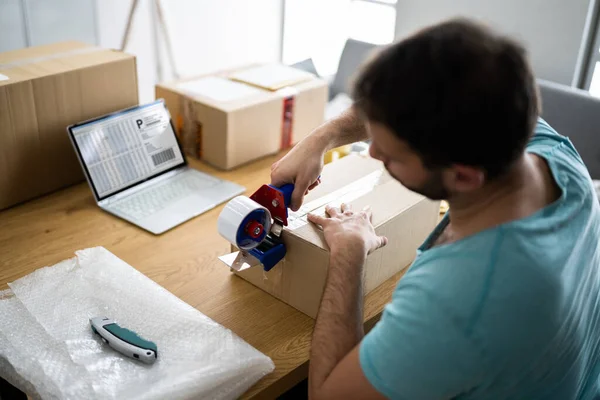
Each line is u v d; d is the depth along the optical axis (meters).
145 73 3.05
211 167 1.64
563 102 2.25
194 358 0.93
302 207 1.13
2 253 1.23
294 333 1.06
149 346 0.92
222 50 3.34
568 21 2.53
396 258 1.19
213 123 1.58
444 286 0.67
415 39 0.64
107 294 1.06
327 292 0.88
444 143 0.62
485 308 0.65
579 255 0.74
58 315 1.00
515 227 0.68
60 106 1.43
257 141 1.67
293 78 1.82
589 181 0.82
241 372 0.92
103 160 1.43
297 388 1.42
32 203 1.43
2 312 1.00
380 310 1.12
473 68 0.61
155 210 1.41
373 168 1.31
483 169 0.65
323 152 1.07
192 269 1.21
